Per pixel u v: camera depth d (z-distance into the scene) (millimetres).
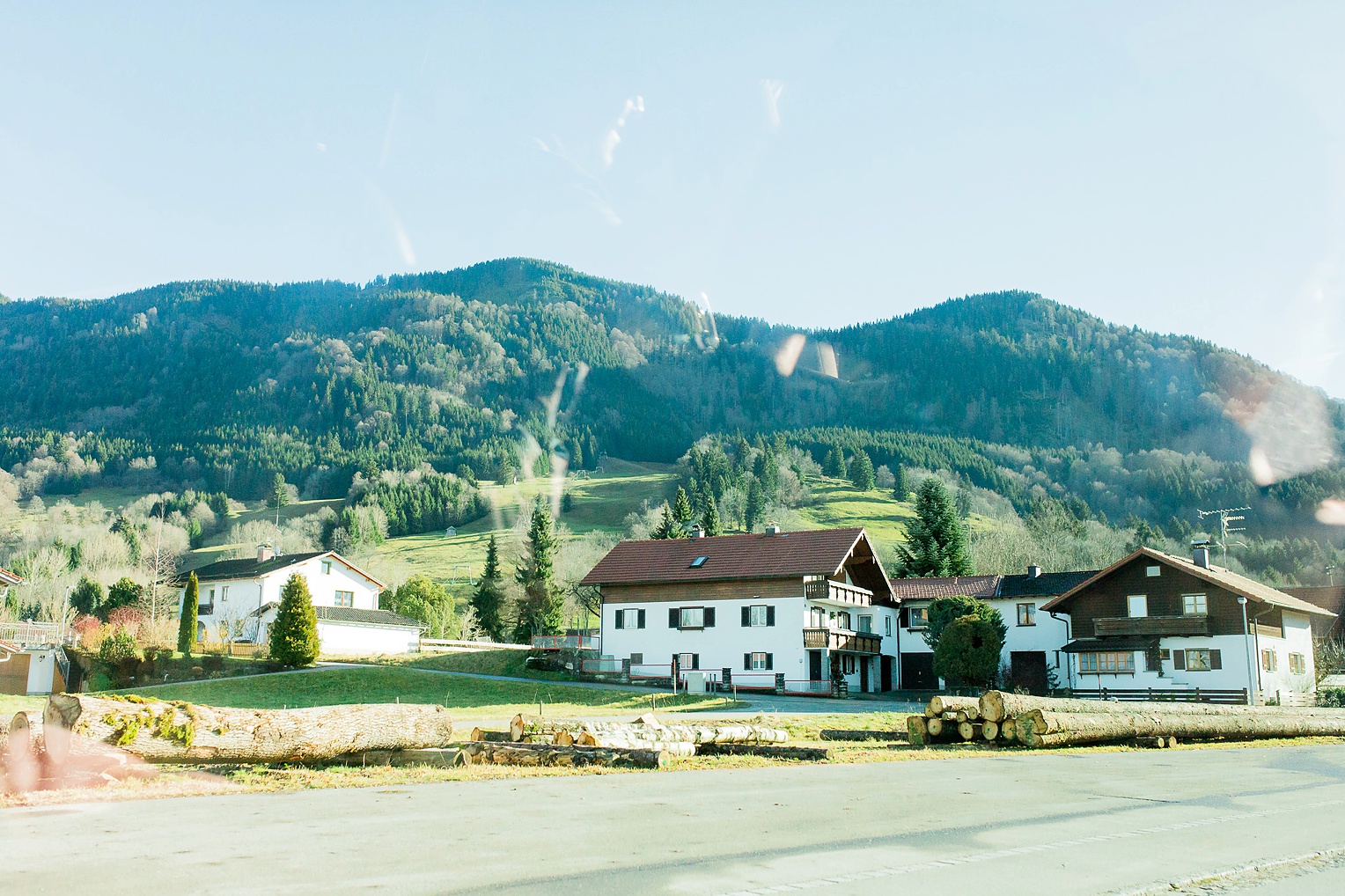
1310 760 21219
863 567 55312
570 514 157375
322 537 150375
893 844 9438
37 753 11961
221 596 67250
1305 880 8531
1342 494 136500
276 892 6977
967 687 44219
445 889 7188
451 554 139250
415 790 12484
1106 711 24094
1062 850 9398
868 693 52281
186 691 43188
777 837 9656
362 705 15562
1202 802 13344
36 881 7062
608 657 52094
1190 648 47188
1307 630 54094
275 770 13852
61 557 105875
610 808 11289
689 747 18781
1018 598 54344
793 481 157250
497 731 18906
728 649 49719
